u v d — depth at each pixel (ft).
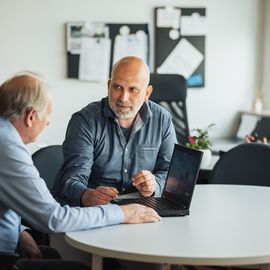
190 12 14.46
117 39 13.94
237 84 15.25
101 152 7.25
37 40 13.42
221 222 5.80
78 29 13.62
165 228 5.52
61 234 6.05
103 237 5.19
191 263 4.66
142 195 6.88
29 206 5.35
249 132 14.19
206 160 9.66
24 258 6.13
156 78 12.21
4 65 13.28
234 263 4.67
